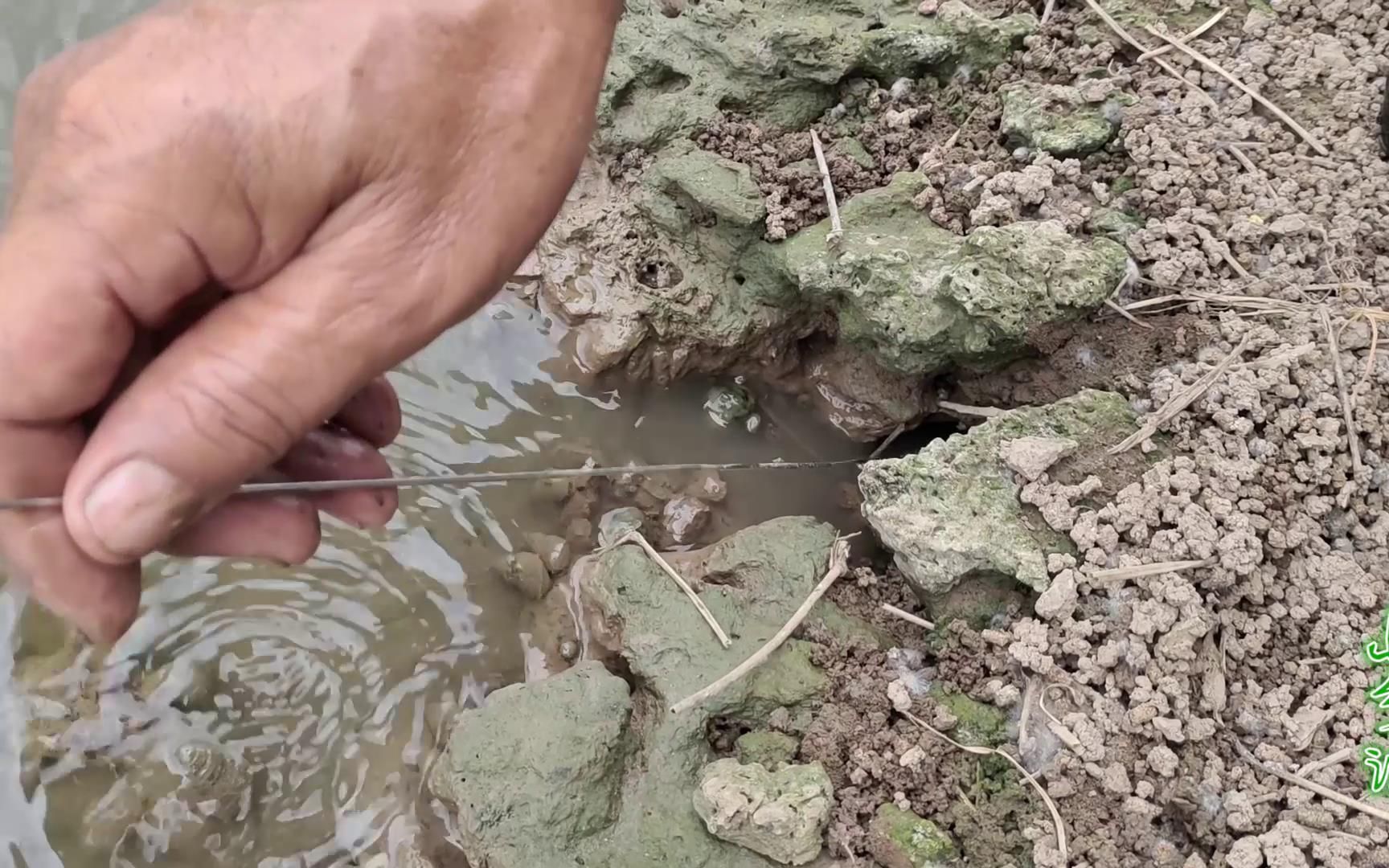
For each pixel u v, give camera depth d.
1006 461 0.37
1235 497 0.36
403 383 0.44
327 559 0.41
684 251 0.45
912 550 0.37
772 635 0.37
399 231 0.24
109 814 0.37
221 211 0.23
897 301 0.40
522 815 0.35
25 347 0.23
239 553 0.29
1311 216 0.41
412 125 0.23
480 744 0.36
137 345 0.26
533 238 0.26
